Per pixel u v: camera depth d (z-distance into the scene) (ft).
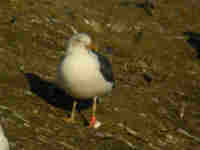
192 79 44.60
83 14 50.49
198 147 31.35
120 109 33.17
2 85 30.86
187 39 54.34
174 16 61.11
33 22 43.42
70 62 26.20
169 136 31.63
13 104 28.68
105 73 27.45
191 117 36.24
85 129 28.53
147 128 31.58
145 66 44.16
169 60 47.75
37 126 26.84
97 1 57.98
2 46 37.01
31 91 31.50
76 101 30.09
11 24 41.39
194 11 64.85
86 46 26.45
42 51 38.93
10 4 45.16
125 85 38.68
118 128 29.94
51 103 30.89
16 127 25.95
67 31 44.83
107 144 27.35
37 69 35.14
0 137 19.17
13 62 34.91
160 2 65.05
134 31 52.08
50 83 33.58
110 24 51.42
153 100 37.29
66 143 26.02
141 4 60.85
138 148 28.07
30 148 24.08
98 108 32.30
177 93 40.50
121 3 59.98
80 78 26.27
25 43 39.09
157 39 52.01
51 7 48.73
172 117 35.29
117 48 46.42
